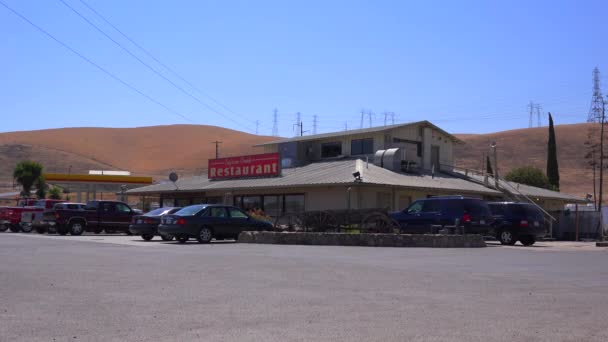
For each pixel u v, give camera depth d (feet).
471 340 23.47
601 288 37.76
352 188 113.39
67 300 31.48
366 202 113.50
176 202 151.23
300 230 93.09
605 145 420.77
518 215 92.07
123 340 23.03
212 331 24.70
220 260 52.75
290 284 38.01
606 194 337.52
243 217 86.94
